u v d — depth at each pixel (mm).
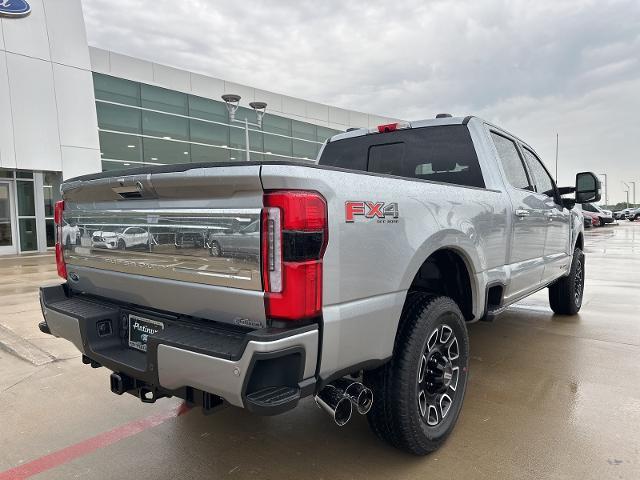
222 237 2105
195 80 23922
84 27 17047
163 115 21125
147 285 2514
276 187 1938
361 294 2240
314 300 1992
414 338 2604
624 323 5812
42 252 16812
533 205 4309
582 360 4414
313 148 28656
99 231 2811
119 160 19672
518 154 4508
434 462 2723
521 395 3621
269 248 1954
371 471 2646
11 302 7473
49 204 17219
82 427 3250
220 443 3000
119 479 2641
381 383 2596
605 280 9398
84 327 2635
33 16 15758
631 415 3273
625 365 4270
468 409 3387
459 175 3934
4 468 2768
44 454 2912
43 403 3641
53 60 16250
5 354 4828
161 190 2316
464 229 3010
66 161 16641
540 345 4895
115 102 19500
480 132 3906
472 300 3281
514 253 3875
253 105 19578
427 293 2873
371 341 2326
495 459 2738
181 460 2811
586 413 3311
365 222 2248
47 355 4668
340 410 2240
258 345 1849
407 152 4293
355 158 4637
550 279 4965
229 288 2107
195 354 2006
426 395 2832
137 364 2412
